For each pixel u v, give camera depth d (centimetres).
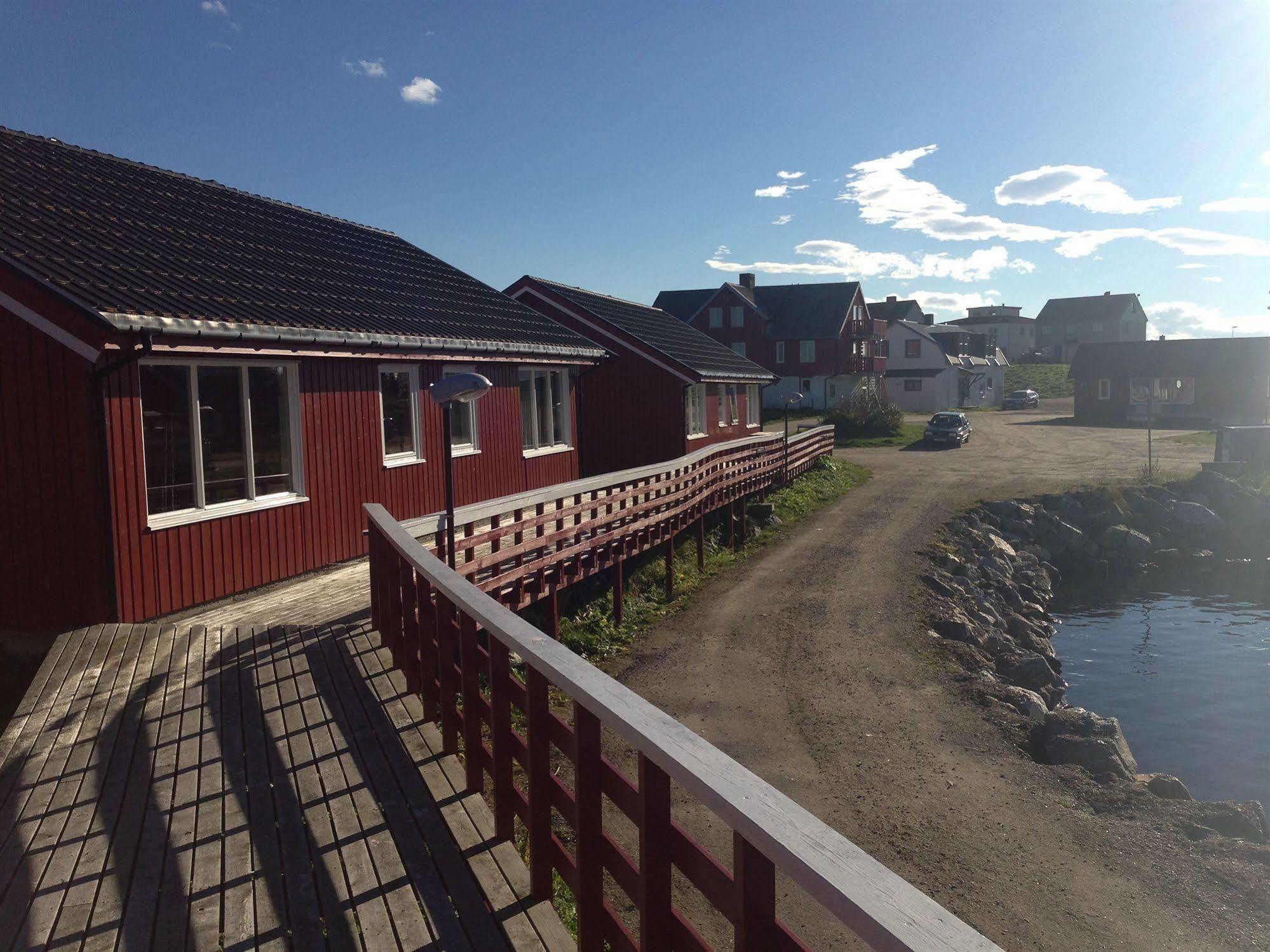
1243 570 2220
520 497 974
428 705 555
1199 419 4522
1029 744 932
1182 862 689
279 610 870
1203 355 4597
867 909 158
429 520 789
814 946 584
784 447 2477
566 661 321
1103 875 670
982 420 5141
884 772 845
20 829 418
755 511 2144
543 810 358
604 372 2302
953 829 737
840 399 5534
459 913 348
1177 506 2505
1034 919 610
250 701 589
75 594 827
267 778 471
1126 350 4766
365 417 1183
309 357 1055
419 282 1595
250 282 1091
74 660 674
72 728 543
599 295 2633
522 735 878
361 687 616
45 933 336
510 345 1441
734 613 1404
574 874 325
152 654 691
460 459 1396
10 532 838
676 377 2241
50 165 1159
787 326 5638
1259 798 979
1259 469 2773
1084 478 2778
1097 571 2236
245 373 986
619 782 292
